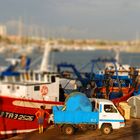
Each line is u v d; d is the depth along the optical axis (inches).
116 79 1350.9
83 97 917.2
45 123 981.8
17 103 941.8
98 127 907.4
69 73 1475.1
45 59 1446.9
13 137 947.3
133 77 1337.4
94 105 966.4
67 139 863.7
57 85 1048.2
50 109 987.3
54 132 936.9
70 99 914.1
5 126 937.5
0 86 978.1
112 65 1624.0
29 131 967.0
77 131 917.8
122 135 884.0
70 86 1283.2
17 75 1002.1
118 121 912.3
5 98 927.0
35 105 964.6
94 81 1312.7
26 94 983.6
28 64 1059.3
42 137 894.4
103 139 854.5
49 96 1032.8
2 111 925.8
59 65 1711.4
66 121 897.5
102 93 1240.2
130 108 1048.2
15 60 1031.0
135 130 926.4
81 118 901.8
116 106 1013.2
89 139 855.1
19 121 952.9
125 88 1288.1
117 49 2062.0
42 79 1039.0
